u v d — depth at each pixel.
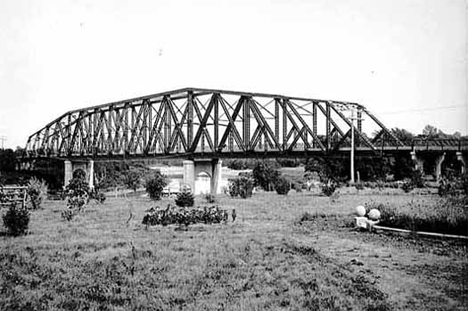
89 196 44.31
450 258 16.84
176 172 110.56
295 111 63.94
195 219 27.12
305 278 14.33
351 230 23.80
